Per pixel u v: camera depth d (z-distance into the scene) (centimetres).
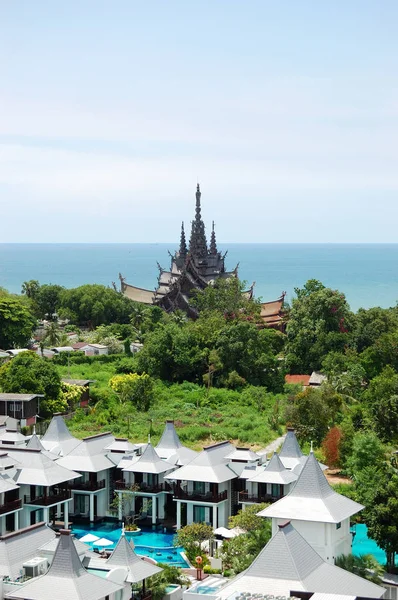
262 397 14938
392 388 12850
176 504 9794
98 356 17612
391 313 17750
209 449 9656
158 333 16812
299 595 5997
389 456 10112
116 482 9925
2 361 16575
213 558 7981
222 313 18500
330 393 12469
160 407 14588
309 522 7162
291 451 9744
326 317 17150
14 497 9294
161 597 6862
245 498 9250
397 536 7781
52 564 6344
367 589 6241
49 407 13625
